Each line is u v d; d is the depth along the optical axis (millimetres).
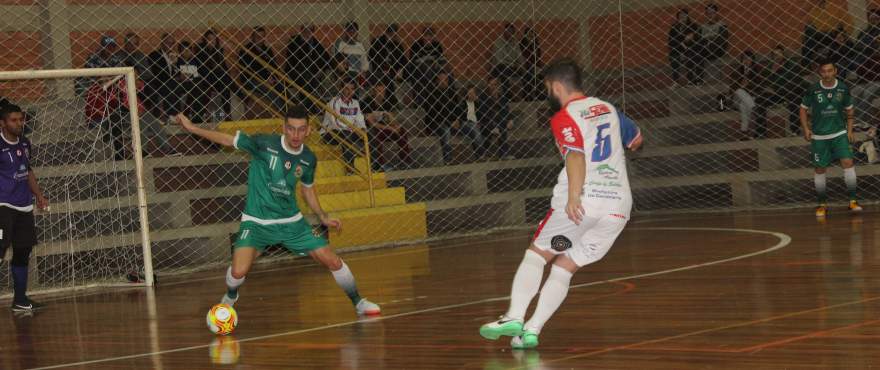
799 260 9516
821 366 4922
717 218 15672
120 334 7859
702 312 6895
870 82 17438
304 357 6199
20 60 16797
